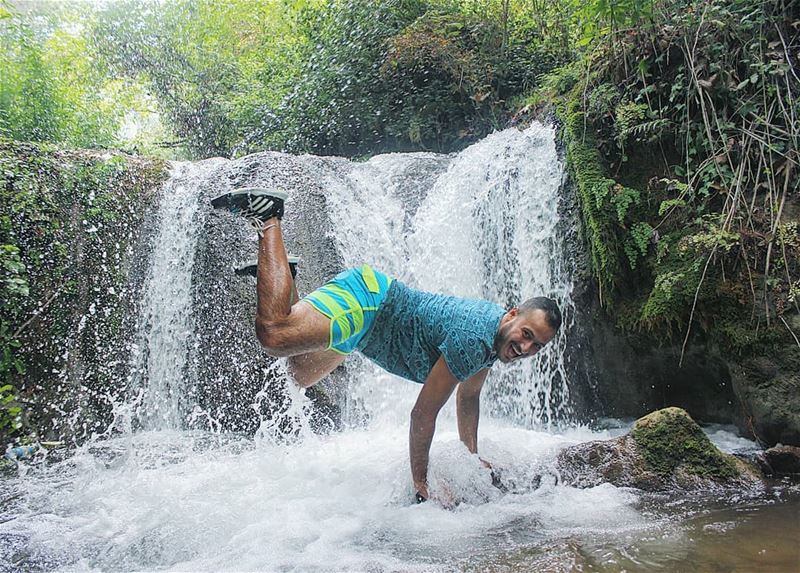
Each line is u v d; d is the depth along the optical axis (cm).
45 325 556
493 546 234
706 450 311
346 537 250
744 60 448
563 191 518
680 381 457
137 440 507
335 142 1000
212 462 403
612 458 312
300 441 460
